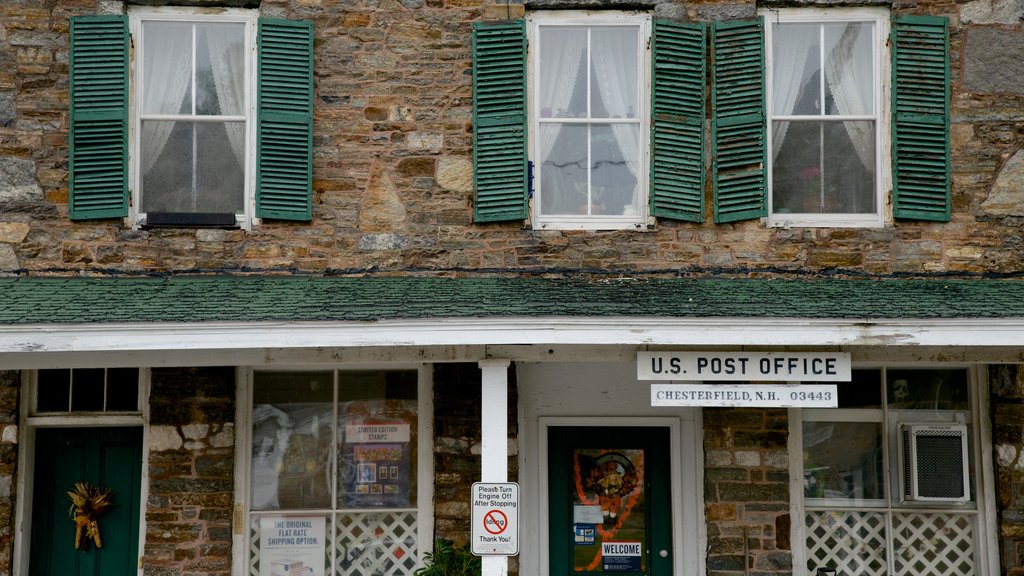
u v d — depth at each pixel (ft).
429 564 26.89
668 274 27.50
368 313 23.04
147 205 27.66
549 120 28.19
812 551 27.84
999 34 27.99
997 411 27.32
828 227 27.66
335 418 28.07
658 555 28.43
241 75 28.09
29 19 27.50
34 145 27.25
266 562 27.63
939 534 27.71
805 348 24.79
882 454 28.02
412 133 27.86
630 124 28.32
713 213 27.66
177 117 27.81
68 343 22.56
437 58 28.04
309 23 27.81
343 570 27.71
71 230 27.12
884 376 28.19
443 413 27.55
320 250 27.48
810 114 28.25
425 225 27.63
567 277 27.43
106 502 27.73
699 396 24.27
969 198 27.73
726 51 27.96
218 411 27.22
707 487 27.30
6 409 27.20
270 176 27.32
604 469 28.78
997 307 23.68
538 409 28.60
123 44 27.45
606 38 28.50
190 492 26.96
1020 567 26.89
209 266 27.25
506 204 27.50
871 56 28.32
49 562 27.76
